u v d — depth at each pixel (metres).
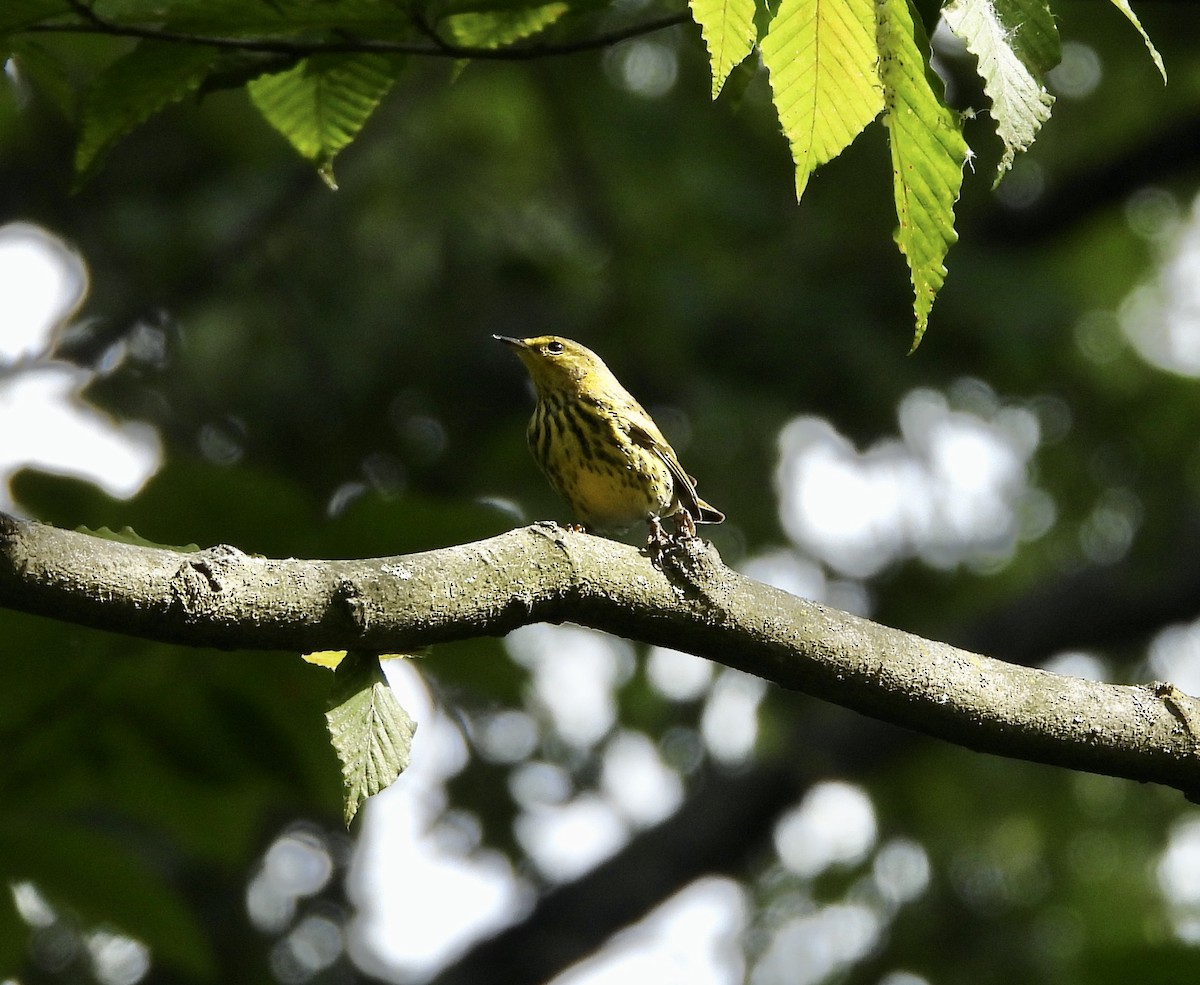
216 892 12.13
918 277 4.16
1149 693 5.58
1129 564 15.38
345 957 13.23
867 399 14.25
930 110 4.00
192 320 13.70
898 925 16.20
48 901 6.68
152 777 6.90
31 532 4.17
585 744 14.51
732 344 14.23
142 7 5.71
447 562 4.73
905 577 16.22
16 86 11.77
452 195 14.55
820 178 15.08
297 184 13.49
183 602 4.30
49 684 6.63
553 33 6.20
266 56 5.50
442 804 13.75
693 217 15.13
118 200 14.14
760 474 14.38
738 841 14.05
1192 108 16.09
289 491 6.84
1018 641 14.80
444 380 14.25
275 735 6.91
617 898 13.73
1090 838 17.02
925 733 5.44
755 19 4.42
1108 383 17.53
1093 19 16.06
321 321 13.90
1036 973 15.52
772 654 5.20
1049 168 17.22
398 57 5.71
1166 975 6.08
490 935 13.72
